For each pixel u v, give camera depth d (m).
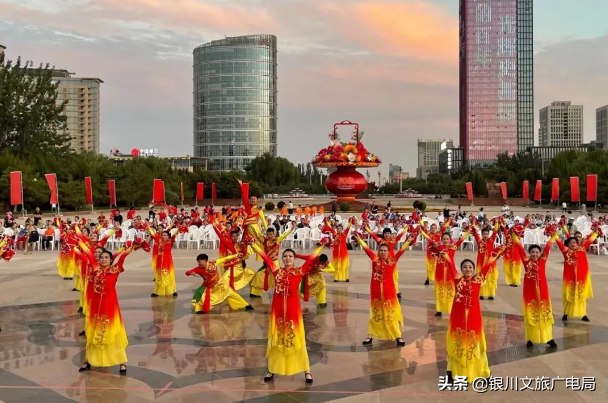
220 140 171.50
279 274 9.27
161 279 16.42
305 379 9.24
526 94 179.75
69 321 13.52
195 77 176.75
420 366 9.99
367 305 15.34
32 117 71.00
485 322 13.22
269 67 174.12
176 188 84.06
